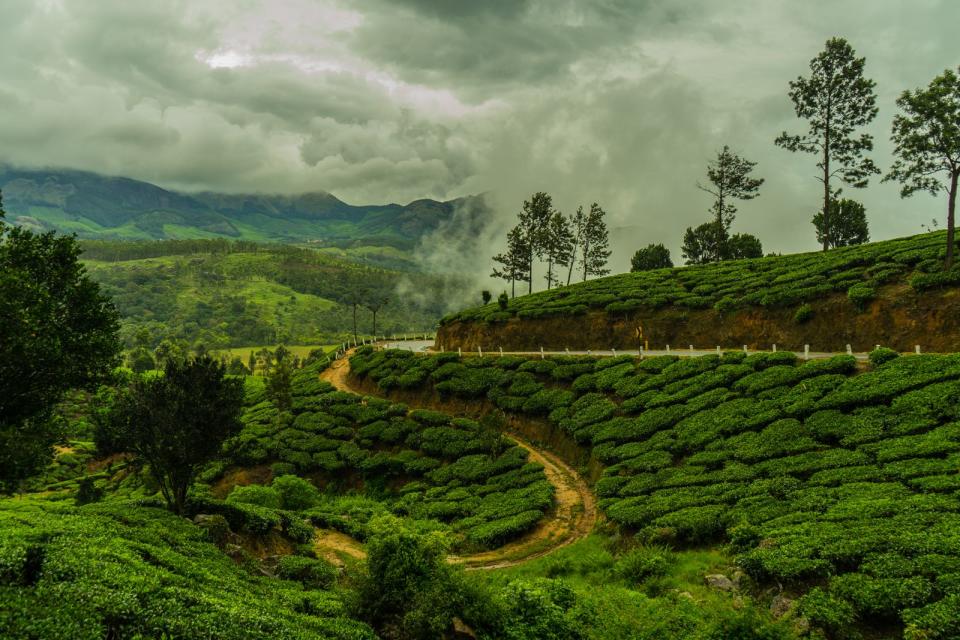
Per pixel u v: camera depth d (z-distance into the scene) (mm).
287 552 27609
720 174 79500
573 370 49094
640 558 23188
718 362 41188
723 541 23250
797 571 18375
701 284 59188
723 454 29734
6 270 20719
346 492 45875
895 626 16125
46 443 22125
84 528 18328
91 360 24484
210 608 15070
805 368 34656
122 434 24156
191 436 24250
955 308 37406
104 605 13141
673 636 16859
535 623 17656
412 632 16141
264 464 51219
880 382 30016
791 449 27750
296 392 67312
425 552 18531
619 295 61375
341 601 19141
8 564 13844
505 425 45656
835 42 58531
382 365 65750
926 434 24750
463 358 61250
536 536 31266
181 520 23781
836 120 60500
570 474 39031
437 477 42344
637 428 37031
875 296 41844
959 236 47500
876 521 19812
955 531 17859
